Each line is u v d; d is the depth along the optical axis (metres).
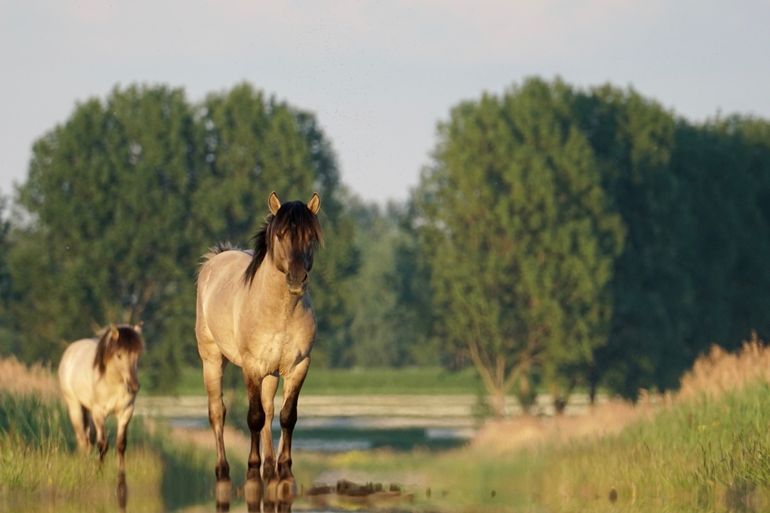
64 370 17.00
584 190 64.19
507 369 66.25
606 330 61.75
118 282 63.66
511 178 62.94
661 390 65.12
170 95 66.88
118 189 63.84
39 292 62.53
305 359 11.98
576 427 23.84
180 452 19.73
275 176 66.12
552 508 12.01
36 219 64.44
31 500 13.20
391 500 12.31
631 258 66.38
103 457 15.93
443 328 67.12
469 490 14.41
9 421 16.47
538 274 61.47
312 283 66.19
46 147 65.38
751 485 13.84
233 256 13.38
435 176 66.75
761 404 16.72
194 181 66.44
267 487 12.17
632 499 13.41
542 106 67.06
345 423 64.12
